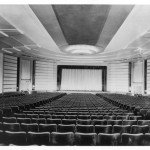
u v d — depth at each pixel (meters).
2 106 8.78
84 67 27.53
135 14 9.34
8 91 20.67
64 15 9.67
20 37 13.55
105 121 5.39
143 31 11.91
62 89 27.88
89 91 26.72
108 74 27.25
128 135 3.67
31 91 23.42
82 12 9.30
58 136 3.79
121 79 26.09
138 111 8.71
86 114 6.98
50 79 26.73
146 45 15.61
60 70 27.33
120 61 25.59
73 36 13.92
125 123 5.35
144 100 13.57
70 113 7.02
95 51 18.27
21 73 22.97
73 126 4.70
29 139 3.82
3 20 9.80
